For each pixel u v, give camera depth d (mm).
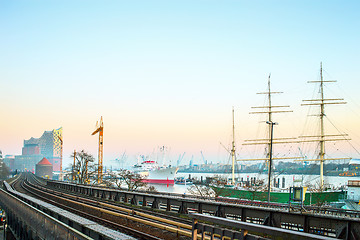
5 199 40781
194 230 12766
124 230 22453
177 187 174250
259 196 75562
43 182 130250
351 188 63312
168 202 29750
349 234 15633
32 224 20453
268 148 100438
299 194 19297
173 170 166625
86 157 114188
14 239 33188
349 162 106250
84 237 11555
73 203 38406
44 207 21047
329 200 72312
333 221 16547
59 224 14391
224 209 23156
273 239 16141
